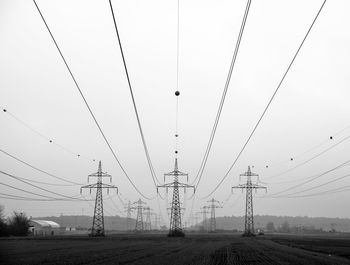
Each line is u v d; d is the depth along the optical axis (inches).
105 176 4525.1
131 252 2203.5
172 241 3609.7
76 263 1594.5
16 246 2753.4
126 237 4483.3
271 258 1926.7
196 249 2488.9
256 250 2481.5
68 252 2185.0
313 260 1825.8
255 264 1656.0
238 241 3690.9
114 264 1555.1
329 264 1643.7
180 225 4680.1
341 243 3417.8
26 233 5344.5
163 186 4621.1
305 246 2957.7
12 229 5211.6
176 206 4685.0
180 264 1561.3
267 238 4527.6
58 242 3292.3
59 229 7726.4
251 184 5157.5
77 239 3949.3
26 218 5442.9
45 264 1528.1
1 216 5290.4
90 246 2778.1
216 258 1888.5
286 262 1734.7
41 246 2753.4
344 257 2058.3
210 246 2839.6
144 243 3218.5
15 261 1630.2
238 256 2017.7
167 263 1596.9
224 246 2859.3
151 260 1729.8
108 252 2199.8
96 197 4601.4
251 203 5162.4
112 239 3964.1
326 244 3265.3
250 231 5088.6
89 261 1679.4
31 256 1908.2
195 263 1615.4
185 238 4318.4
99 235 4603.8
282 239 4259.4
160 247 2684.5
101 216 4633.4
